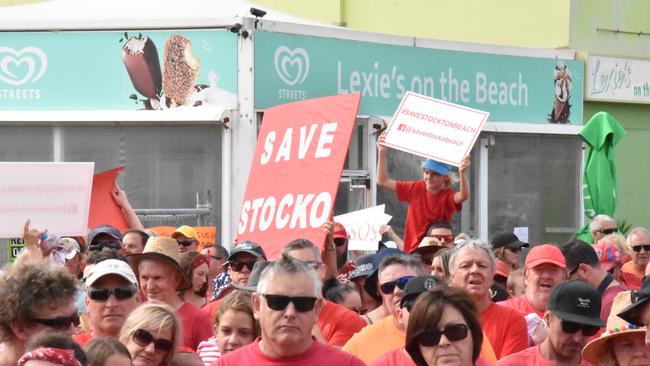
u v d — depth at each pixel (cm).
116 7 2722
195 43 2484
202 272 1703
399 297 1337
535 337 1538
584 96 3400
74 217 1844
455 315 1118
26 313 1113
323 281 1600
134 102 2514
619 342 1156
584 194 2866
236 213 2469
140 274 1530
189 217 2495
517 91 2917
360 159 2622
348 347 1362
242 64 2455
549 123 2992
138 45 2508
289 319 1128
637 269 2148
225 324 1337
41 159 2545
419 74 2722
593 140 2791
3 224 1811
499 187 2880
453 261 1457
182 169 2498
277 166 1980
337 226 2014
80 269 1852
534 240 2950
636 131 3672
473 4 3603
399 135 2191
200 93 2481
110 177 2131
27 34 2548
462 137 2148
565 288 1280
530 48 2948
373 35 2647
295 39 2520
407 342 1136
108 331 1315
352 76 2606
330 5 3719
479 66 2834
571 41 3481
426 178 2228
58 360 965
